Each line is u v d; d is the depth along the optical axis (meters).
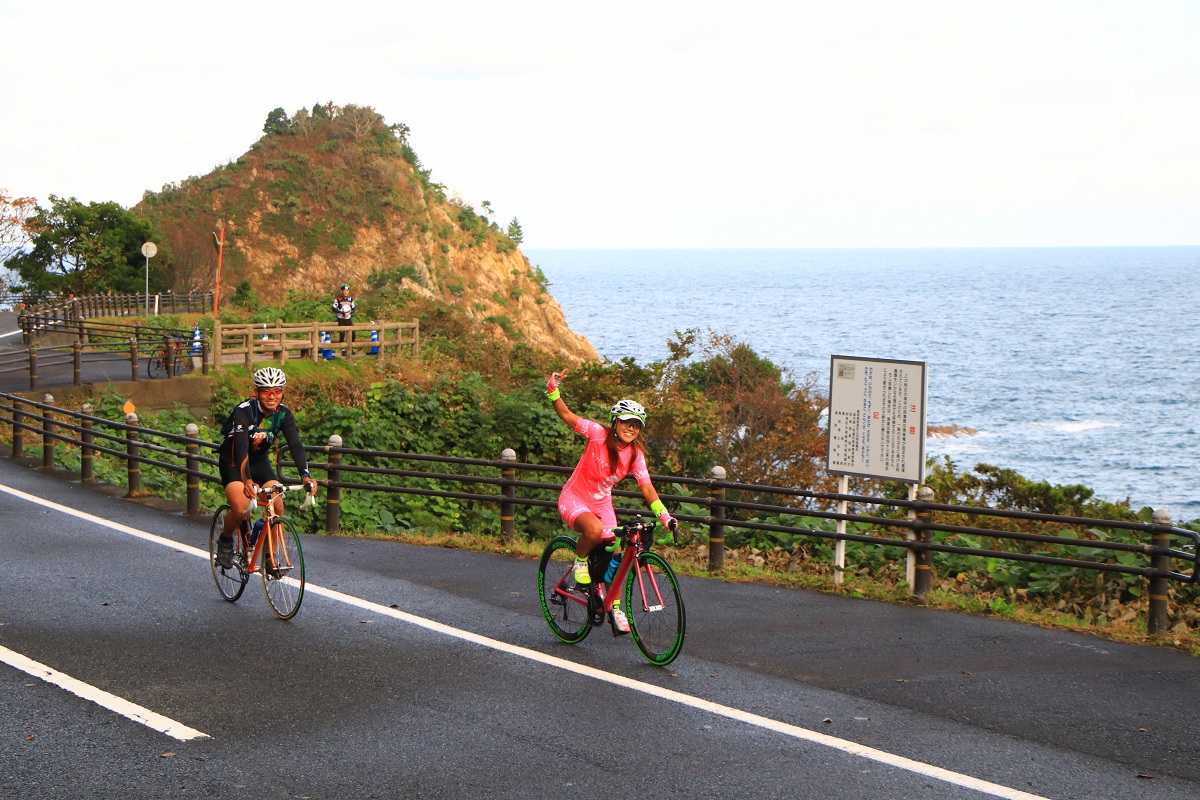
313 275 92.06
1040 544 11.87
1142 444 65.56
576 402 24.77
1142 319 173.88
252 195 97.25
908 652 7.64
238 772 5.27
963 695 6.66
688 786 5.16
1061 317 178.88
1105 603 9.86
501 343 38.03
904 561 11.73
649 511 11.41
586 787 5.13
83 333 34.25
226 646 7.48
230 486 8.18
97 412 22.09
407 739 5.74
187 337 31.88
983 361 111.00
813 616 8.71
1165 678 7.11
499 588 9.45
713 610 8.88
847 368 10.20
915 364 9.77
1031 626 8.51
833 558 11.96
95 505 13.45
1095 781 5.33
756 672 7.06
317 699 6.38
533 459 21.33
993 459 60.00
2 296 56.62
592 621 7.51
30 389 23.19
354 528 13.74
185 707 6.21
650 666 7.14
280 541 8.11
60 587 9.11
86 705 6.21
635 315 186.38
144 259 60.56
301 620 8.20
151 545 11.02
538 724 5.99
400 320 39.31
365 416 21.14
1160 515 8.28
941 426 70.25
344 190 98.75
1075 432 69.62
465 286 101.38
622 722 6.04
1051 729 6.07
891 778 5.31
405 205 100.06
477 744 5.67
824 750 5.66
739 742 5.75
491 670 7.00
